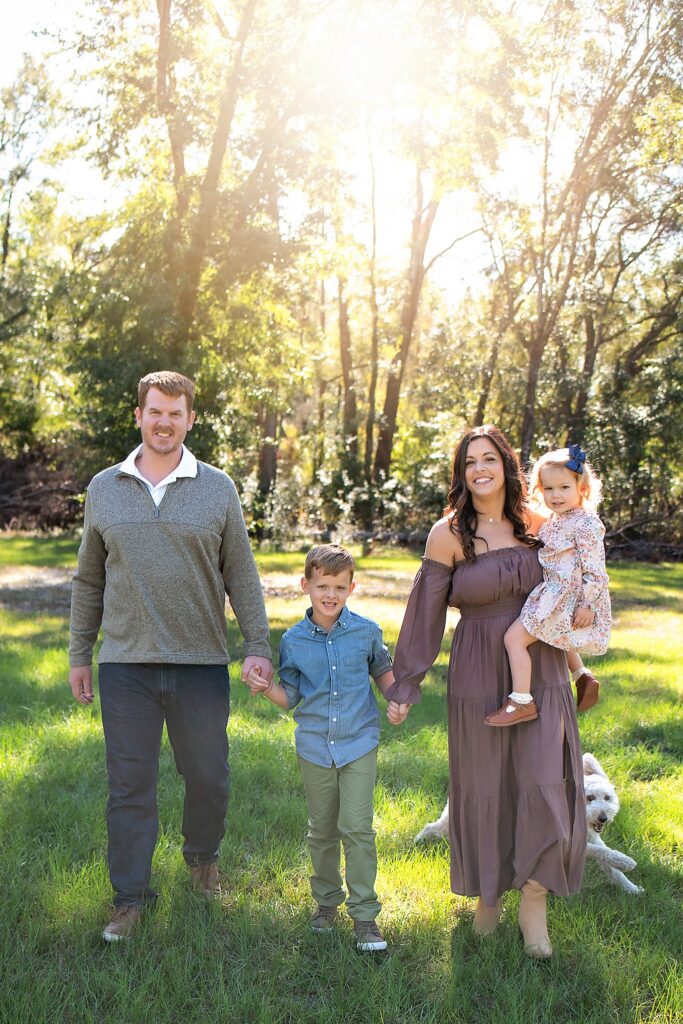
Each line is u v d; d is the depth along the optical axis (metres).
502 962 3.42
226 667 3.85
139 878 3.59
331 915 3.74
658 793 5.48
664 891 4.06
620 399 31.00
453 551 3.75
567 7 22.02
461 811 3.62
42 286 29.00
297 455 39.22
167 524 3.64
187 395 3.73
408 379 40.00
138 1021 3.01
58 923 3.61
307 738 3.70
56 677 8.30
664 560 30.19
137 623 3.67
